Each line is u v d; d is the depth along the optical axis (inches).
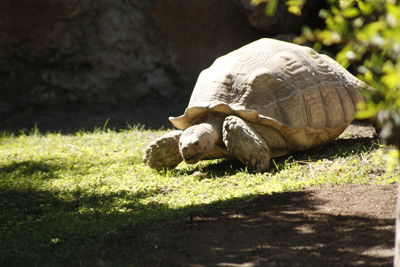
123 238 309.9
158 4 846.5
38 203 412.5
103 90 872.3
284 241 284.8
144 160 485.7
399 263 211.9
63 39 855.7
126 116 802.2
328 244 274.5
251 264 257.1
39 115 840.9
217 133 448.1
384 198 336.2
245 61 469.4
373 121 498.3
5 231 341.7
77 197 420.8
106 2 857.5
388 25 120.3
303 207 337.4
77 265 272.5
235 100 450.0
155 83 871.1
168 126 714.2
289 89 450.6
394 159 151.9
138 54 868.6
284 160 461.4
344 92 479.5
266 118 437.7
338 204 336.2
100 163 530.0
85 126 761.0
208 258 270.1
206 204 361.7
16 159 573.6
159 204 375.6
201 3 835.4
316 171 415.2
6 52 845.2
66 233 328.8
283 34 781.3
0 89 855.1
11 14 835.4
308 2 766.5
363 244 269.7
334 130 466.9
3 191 450.6
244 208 346.3
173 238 302.8
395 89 131.5
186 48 857.5
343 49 137.0
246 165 437.7
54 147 621.9
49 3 839.1
